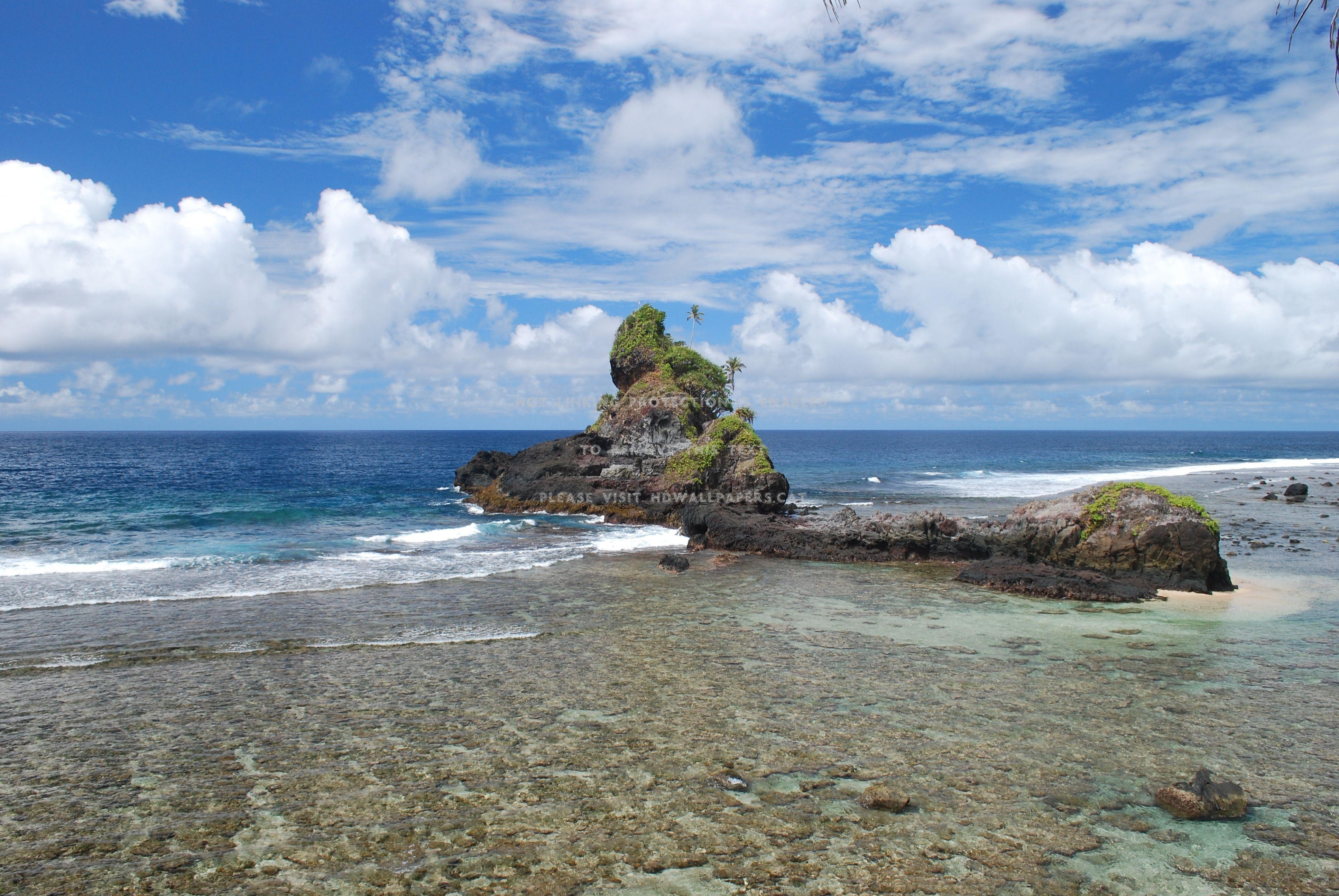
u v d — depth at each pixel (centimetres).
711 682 1714
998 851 999
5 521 4581
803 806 1120
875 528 3581
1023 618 2366
